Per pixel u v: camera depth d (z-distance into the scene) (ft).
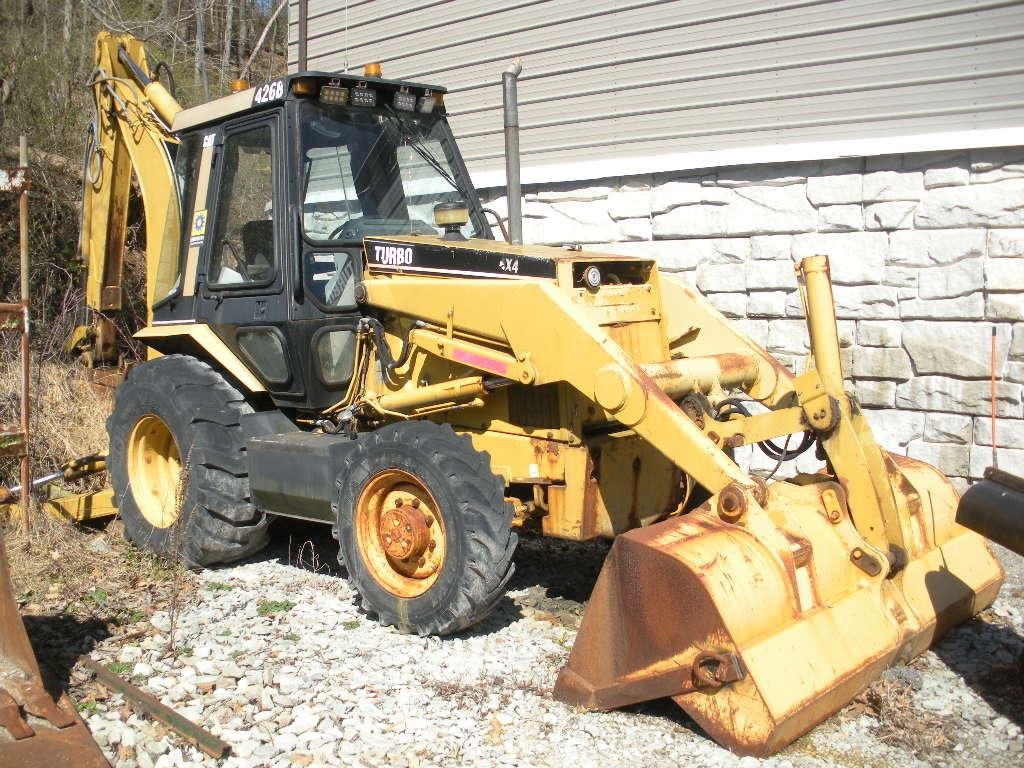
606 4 25.00
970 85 20.21
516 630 14.76
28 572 16.48
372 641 14.28
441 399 15.31
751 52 22.76
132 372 18.75
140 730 11.44
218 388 17.65
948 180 20.39
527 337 14.02
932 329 20.61
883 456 13.85
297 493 16.03
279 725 11.70
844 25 21.49
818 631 11.62
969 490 12.51
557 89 26.16
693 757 11.07
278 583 16.83
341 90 16.92
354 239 16.90
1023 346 19.65
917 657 13.61
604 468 14.60
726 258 23.30
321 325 16.47
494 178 27.53
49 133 33.14
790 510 12.41
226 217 17.90
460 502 13.69
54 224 30.22
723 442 13.56
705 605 11.01
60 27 46.62
